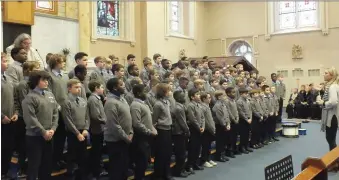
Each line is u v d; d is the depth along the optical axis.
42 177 3.91
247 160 6.73
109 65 6.01
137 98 4.79
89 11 11.88
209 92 7.06
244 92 7.42
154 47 14.93
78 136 4.20
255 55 16.80
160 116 5.14
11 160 4.40
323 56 15.13
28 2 8.59
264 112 8.02
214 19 17.81
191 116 5.75
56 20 10.14
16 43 4.55
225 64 12.33
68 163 4.49
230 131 6.97
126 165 4.44
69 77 5.12
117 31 14.16
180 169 5.55
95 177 4.75
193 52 17.14
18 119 4.25
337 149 3.04
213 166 6.27
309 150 7.55
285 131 9.34
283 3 16.30
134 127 4.64
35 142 3.76
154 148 5.31
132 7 14.49
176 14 16.55
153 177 5.27
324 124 5.75
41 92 3.88
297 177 2.36
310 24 15.65
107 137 4.39
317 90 13.06
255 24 16.83
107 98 4.45
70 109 4.26
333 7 14.92
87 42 11.01
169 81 5.90
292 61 15.88
